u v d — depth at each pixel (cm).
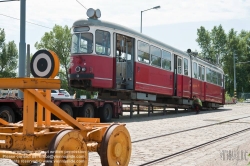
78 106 1616
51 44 7119
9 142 499
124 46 1902
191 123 1683
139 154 842
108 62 1764
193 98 2636
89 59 1709
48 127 586
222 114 2470
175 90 2456
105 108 1789
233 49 8750
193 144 1009
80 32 1758
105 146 564
